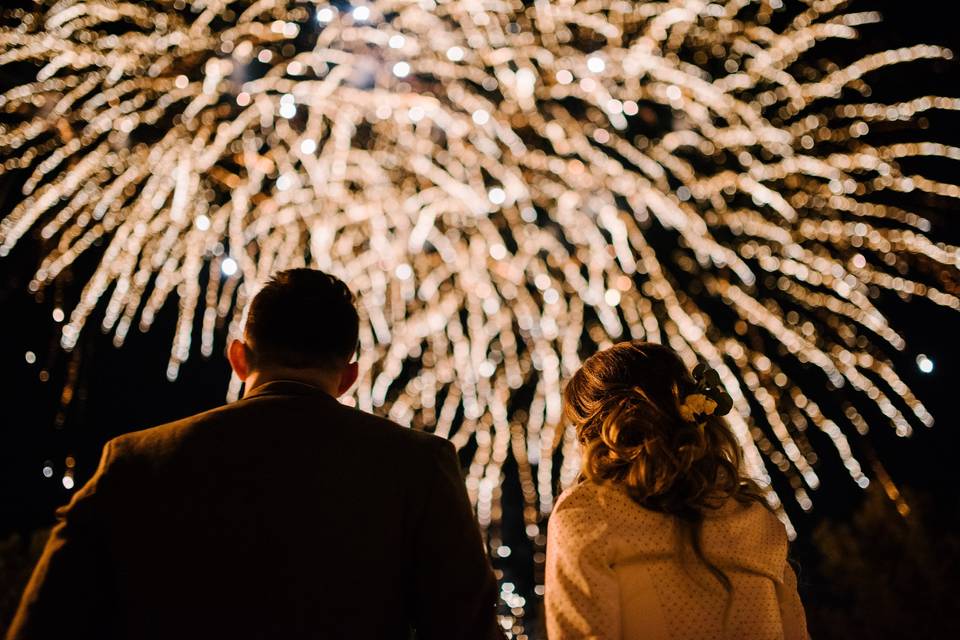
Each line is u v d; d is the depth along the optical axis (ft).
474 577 5.42
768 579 6.10
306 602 5.05
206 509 5.15
